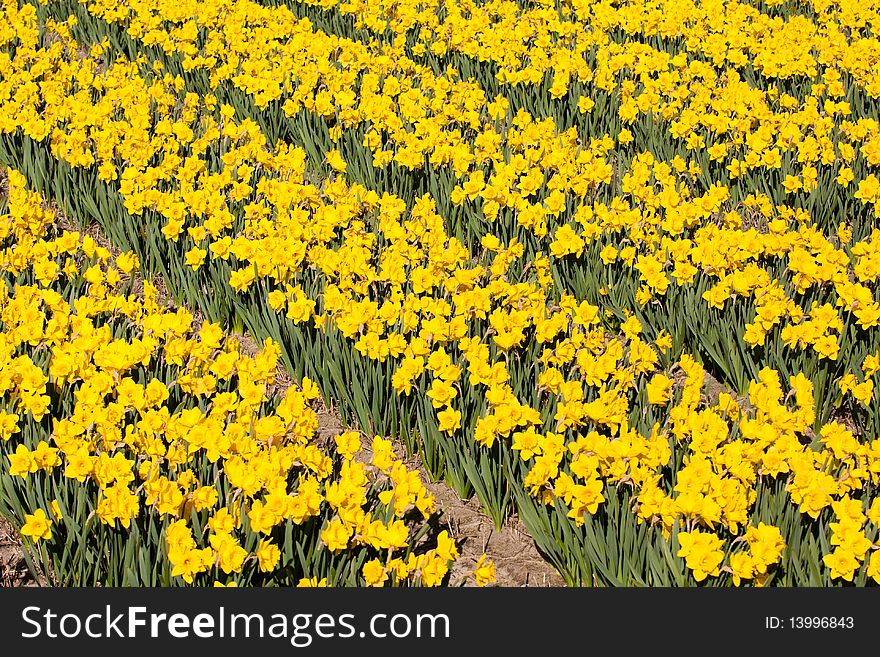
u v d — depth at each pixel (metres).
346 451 4.43
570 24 10.69
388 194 7.62
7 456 4.32
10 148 7.99
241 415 4.65
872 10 11.66
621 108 8.76
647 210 7.06
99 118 7.89
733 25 10.75
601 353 5.45
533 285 5.83
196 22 10.80
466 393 5.22
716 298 6.01
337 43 10.16
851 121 9.34
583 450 4.50
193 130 8.48
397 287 6.04
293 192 7.02
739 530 4.32
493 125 9.08
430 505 4.32
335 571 4.13
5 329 5.54
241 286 6.09
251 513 3.97
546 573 4.72
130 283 6.37
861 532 4.04
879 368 5.47
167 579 4.01
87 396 4.63
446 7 11.60
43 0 11.12
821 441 4.89
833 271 6.18
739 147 8.55
